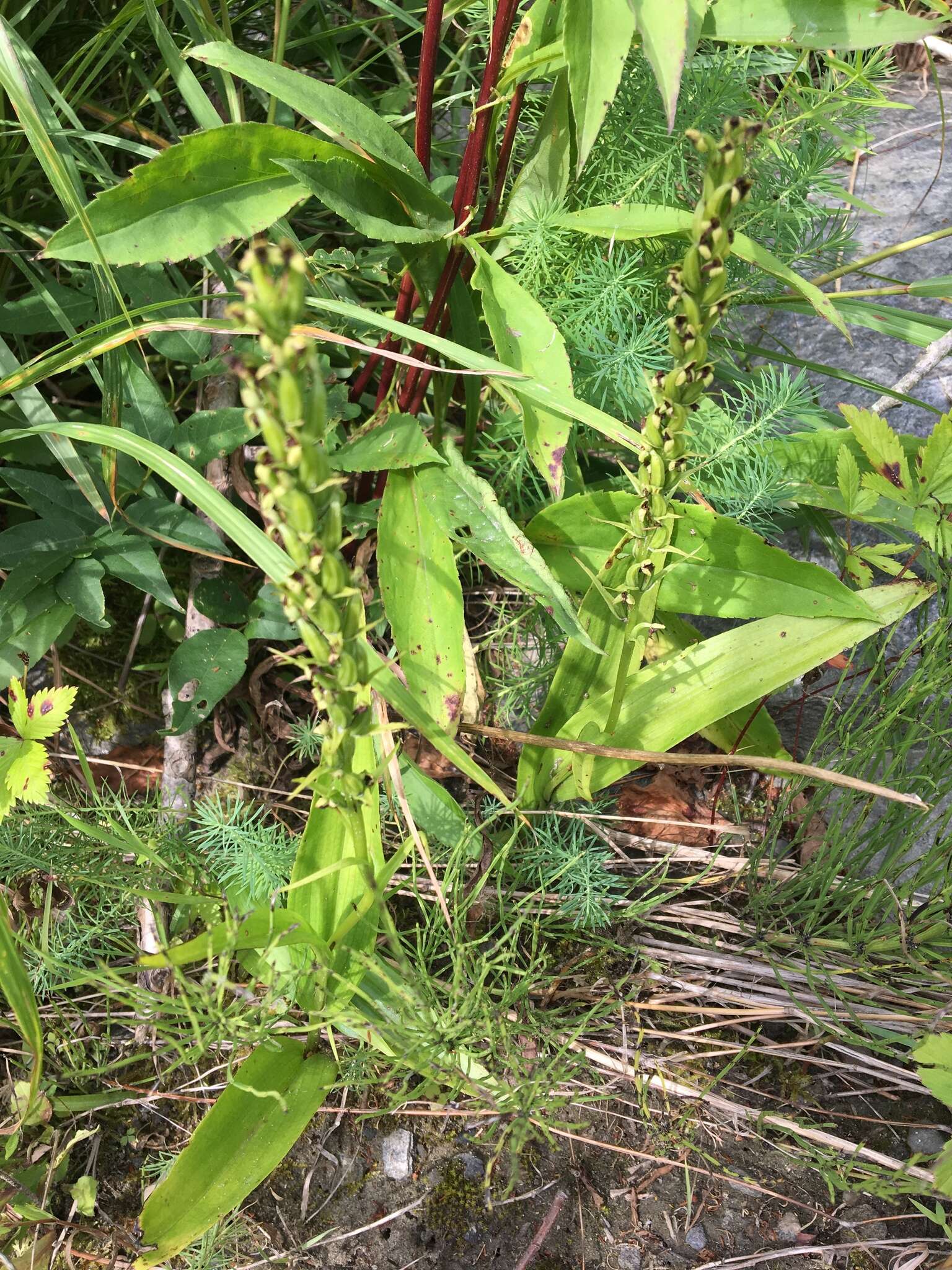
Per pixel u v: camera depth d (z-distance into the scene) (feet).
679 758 0.91
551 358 0.90
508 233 1.00
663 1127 0.94
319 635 0.58
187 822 1.05
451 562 0.94
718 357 1.18
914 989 1.01
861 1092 0.97
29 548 1.00
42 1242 0.85
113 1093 0.92
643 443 0.77
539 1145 0.93
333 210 0.87
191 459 1.04
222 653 1.04
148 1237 0.74
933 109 1.72
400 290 1.11
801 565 0.94
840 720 1.02
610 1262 0.88
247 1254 0.87
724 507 1.07
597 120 0.82
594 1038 0.98
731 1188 0.92
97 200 0.83
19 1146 0.89
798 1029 1.00
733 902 1.08
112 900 0.99
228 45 0.85
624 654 0.89
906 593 0.96
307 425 0.51
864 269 1.49
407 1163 0.91
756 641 0.97
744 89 1.08
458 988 0.81
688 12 0.74
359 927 0.87
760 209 1.13
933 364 1.18
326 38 1.21
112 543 1.03
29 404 1.02
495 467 1.15
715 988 1.00
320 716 1.05
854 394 1.36
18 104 0.83
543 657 1.11
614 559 0.88
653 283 1.05
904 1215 0.90
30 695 1.13
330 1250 0.87
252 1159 0.78
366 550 1.09
